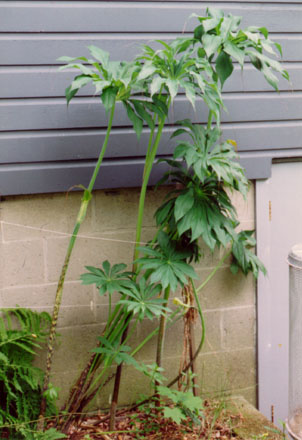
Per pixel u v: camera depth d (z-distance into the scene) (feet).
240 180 8.71
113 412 8.63
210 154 8.18
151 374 8.61
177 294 9.68
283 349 10.46
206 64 7.54
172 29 9.09
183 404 8.10
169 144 9.29
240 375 10.25
